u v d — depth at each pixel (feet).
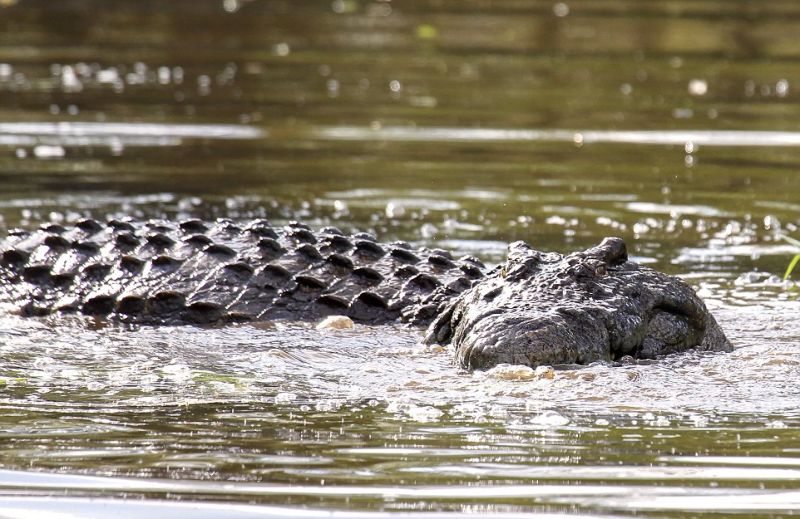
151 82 167.22
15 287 68.18
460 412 48.16
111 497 38.75
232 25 240.53
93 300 66.03
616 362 55.57
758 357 56.95
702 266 78.18
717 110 150.61
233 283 66.54
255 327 63.57
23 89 157.48
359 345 60.23
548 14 260.01
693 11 264.31
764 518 36.91
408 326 63.82
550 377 52.90
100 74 174.09
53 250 70.28
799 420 46.93
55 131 129.08
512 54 203.21
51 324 64.13
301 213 93.50
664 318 58.23
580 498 38.58
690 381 52.75
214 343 60.59
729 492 39.06
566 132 133.80
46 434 45.19
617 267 59.82
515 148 124.16
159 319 64.90
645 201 99.55
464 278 66.64
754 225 91.15
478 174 110.32
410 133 131.54
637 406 48.80
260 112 143.64
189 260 68.28
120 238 70.49
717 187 105.50
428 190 102.94
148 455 42.75
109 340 61.11
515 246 61.93
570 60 197.77
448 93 160.97
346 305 65.31
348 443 44.04
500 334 54.70
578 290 57.16
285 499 38.50
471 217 92.84
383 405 49.34
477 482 40.01
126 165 111.86
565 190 103.81
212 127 133.49
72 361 56.95
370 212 94.17
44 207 93.40
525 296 57.21
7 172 107.04
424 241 84.58
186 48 206.59
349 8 269.64
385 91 161.89
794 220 92.84
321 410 48.49
